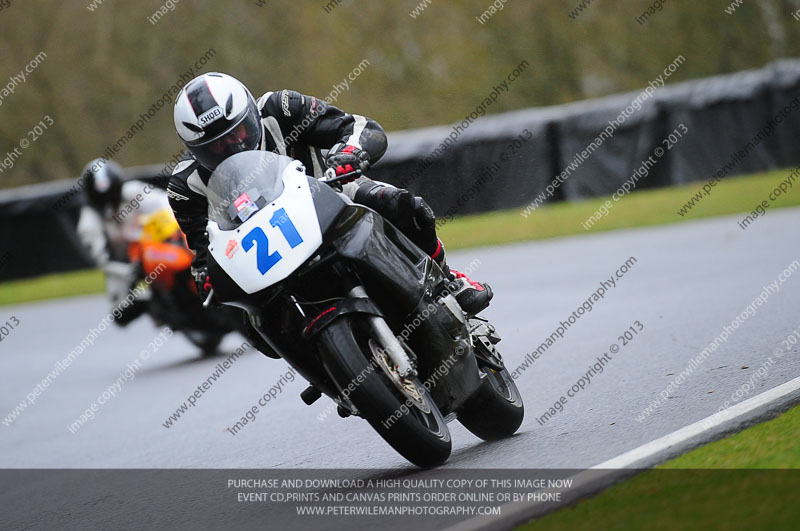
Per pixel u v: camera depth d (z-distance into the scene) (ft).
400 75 342.23
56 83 356.18
